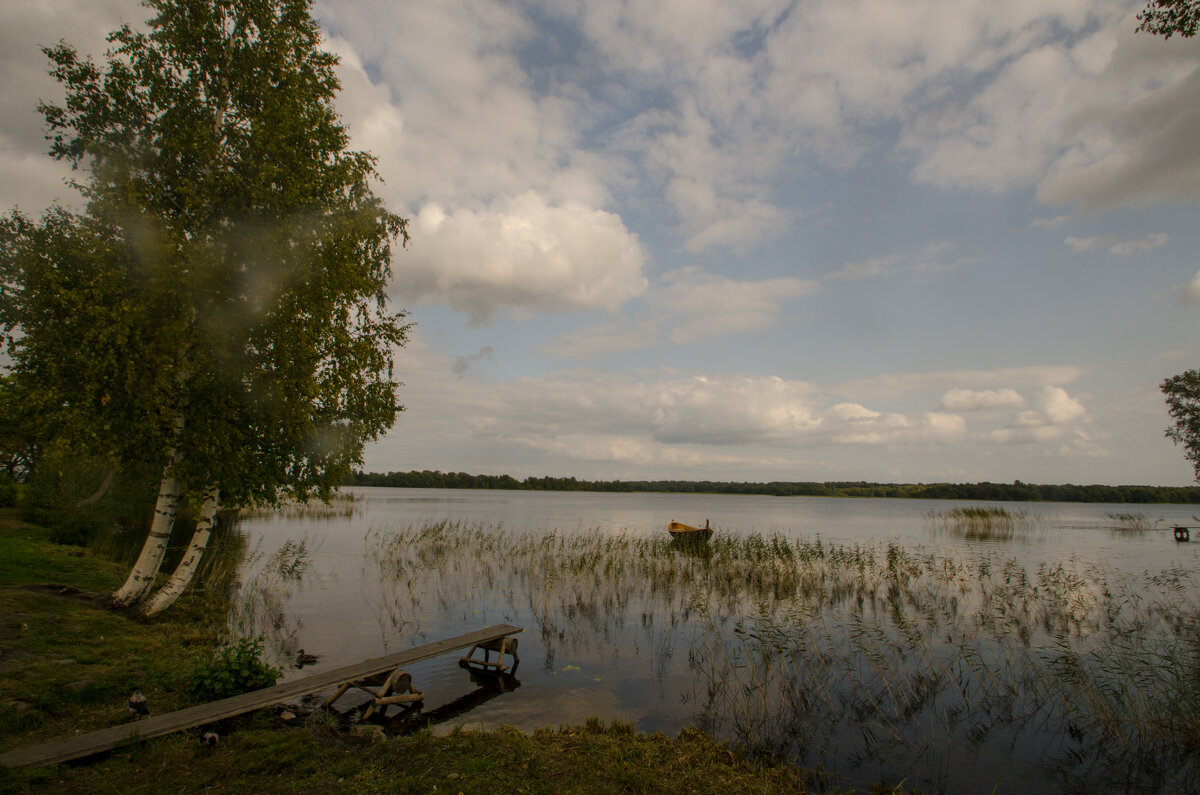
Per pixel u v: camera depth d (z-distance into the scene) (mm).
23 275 12094
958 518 54062
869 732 8797
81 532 23516
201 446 12578
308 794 5812
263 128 13500
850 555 24031
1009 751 8273
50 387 11766
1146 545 36688
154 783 5906
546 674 11211
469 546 29062
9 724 6953
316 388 13539
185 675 9000
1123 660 11828
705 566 23531
